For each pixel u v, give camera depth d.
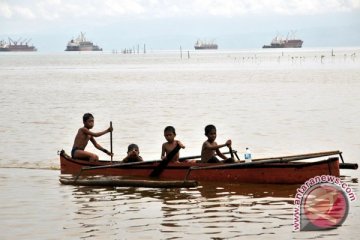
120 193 35.69
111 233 27.20
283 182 37.59
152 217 29.91
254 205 32.16
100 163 42.00
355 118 71.06
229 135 59.62
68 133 63.03
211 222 28.81
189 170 38.38
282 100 97.50
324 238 25.92
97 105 94.44
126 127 66.88
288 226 27.91
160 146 53.78
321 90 117.69
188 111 83.19
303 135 58.50
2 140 58.09
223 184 38.06
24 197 34.72
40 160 47.62
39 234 27.12
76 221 29.31
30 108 90.50
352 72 192.75
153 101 100.00
